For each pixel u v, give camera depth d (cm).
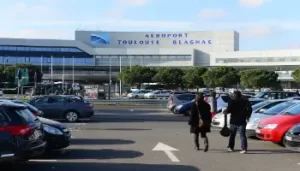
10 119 845
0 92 5891
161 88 9256
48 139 1132
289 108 1424
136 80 9144
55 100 2292
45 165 1017
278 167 998
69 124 2170
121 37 12006
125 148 1300
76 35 11906
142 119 2525
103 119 2511
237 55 11494
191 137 1592
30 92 5862
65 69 11625
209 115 1232
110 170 955
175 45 11969
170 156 1148
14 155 829
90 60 11719
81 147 1323
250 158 1123
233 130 1221
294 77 8819
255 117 1521
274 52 11131
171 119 2531
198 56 11794
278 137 1291
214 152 1223
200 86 9125
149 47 11975
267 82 8531
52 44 11500
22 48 11331
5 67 9038
